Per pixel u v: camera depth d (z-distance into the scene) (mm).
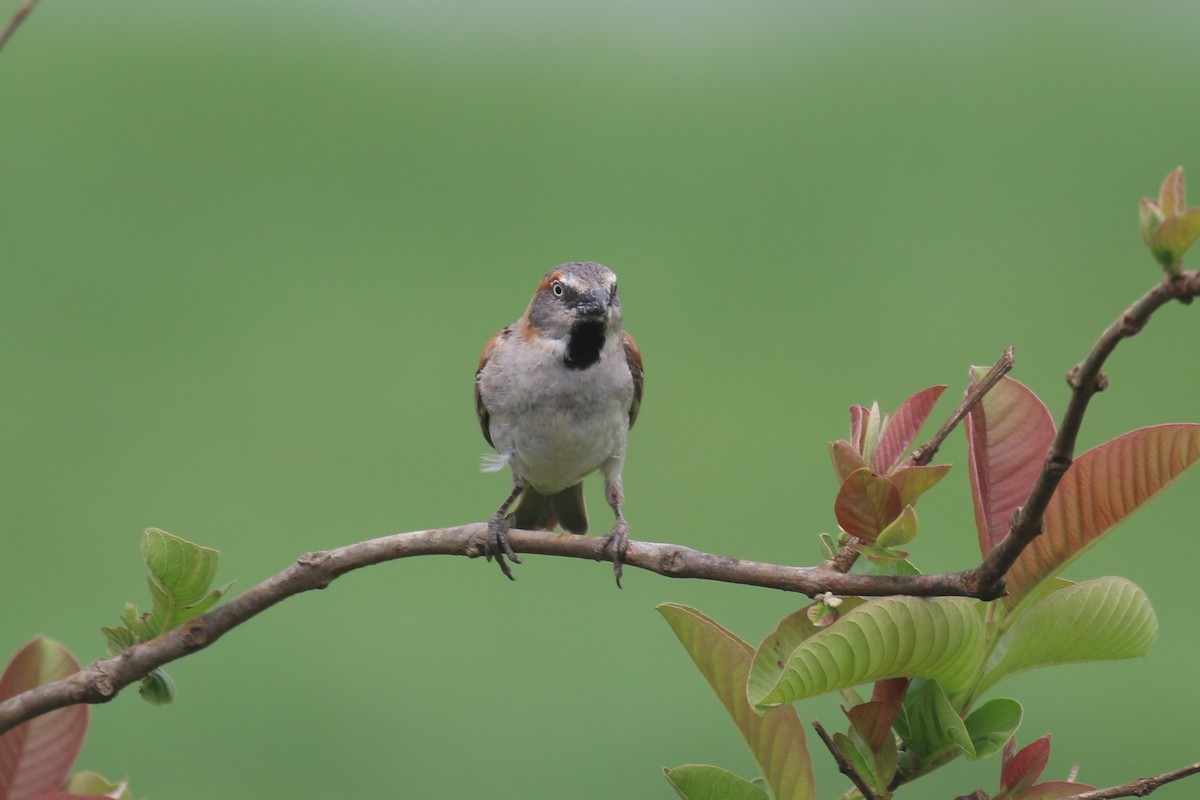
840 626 3625
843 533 4340
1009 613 4055
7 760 4469
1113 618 3912
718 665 3957
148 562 4191
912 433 4379
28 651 4637
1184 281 3014
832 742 3936
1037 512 3523
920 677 3891
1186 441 3947
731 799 3980
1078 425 3350
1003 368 4082
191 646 4273
